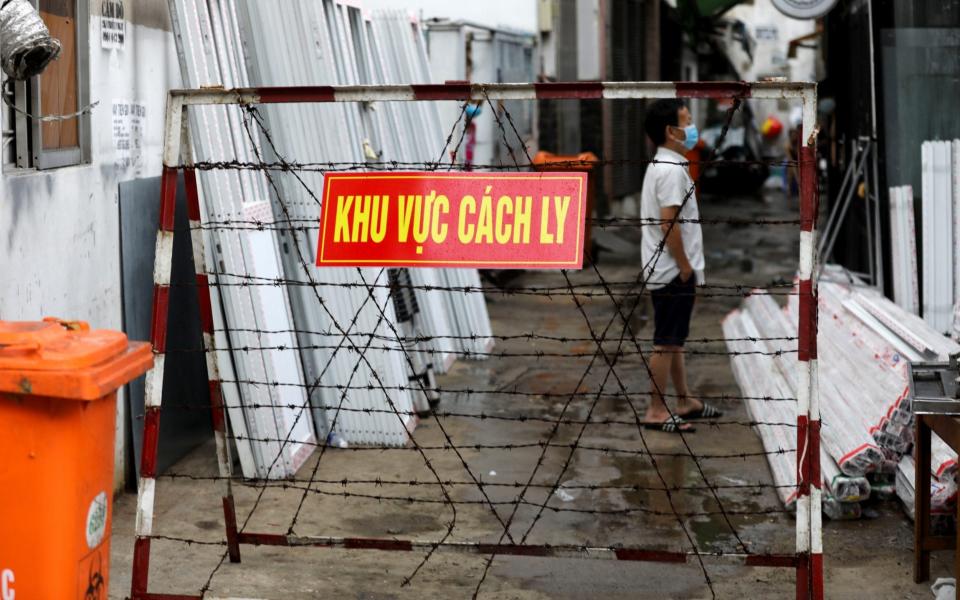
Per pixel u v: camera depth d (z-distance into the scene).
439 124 9.41
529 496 5.89
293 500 5.75
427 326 8.51
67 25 5.24
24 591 3.46
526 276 13.59
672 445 6.80
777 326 8.48
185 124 4.54
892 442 5.47
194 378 6.66
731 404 7.74
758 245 16.59
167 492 5.86
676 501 5.84
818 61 18.48
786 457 6.02
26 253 4.87
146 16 6.17
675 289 6.82
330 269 6.68
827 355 7.20
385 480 6.11
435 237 4.12
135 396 5.87
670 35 24.38
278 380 6.21
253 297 6.04
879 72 8.34
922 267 7.80
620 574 4.86
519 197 4.07
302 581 4.76
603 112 18.73
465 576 4.84
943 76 8.18
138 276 6.04
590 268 14.12
